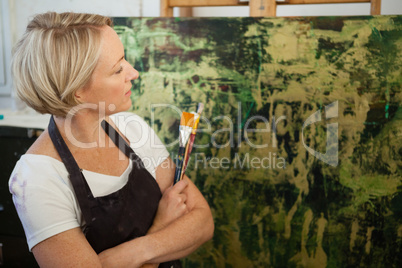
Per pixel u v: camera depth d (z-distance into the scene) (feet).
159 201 3.68
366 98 4.57
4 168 6.02
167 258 3.34
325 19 4.53
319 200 4.88
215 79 4.90
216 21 4.78
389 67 4.46
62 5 8.11
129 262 3.12
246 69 4.81
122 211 3.33
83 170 3.22
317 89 4.67
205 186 5.16
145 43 4.98
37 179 2.95
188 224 3.49
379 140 4.62
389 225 4.73
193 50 4.89
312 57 4.62
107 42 3.02
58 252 2.87
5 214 6.10
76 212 3.17
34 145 3.21
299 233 4.99
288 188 4.94
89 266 2.89
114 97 3.15
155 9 7.71
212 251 5.26
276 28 4.66
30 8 8.30
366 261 4.85
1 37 8.44
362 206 4.77
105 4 7.92
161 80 5.02
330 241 4.92
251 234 5.13
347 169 4.75
